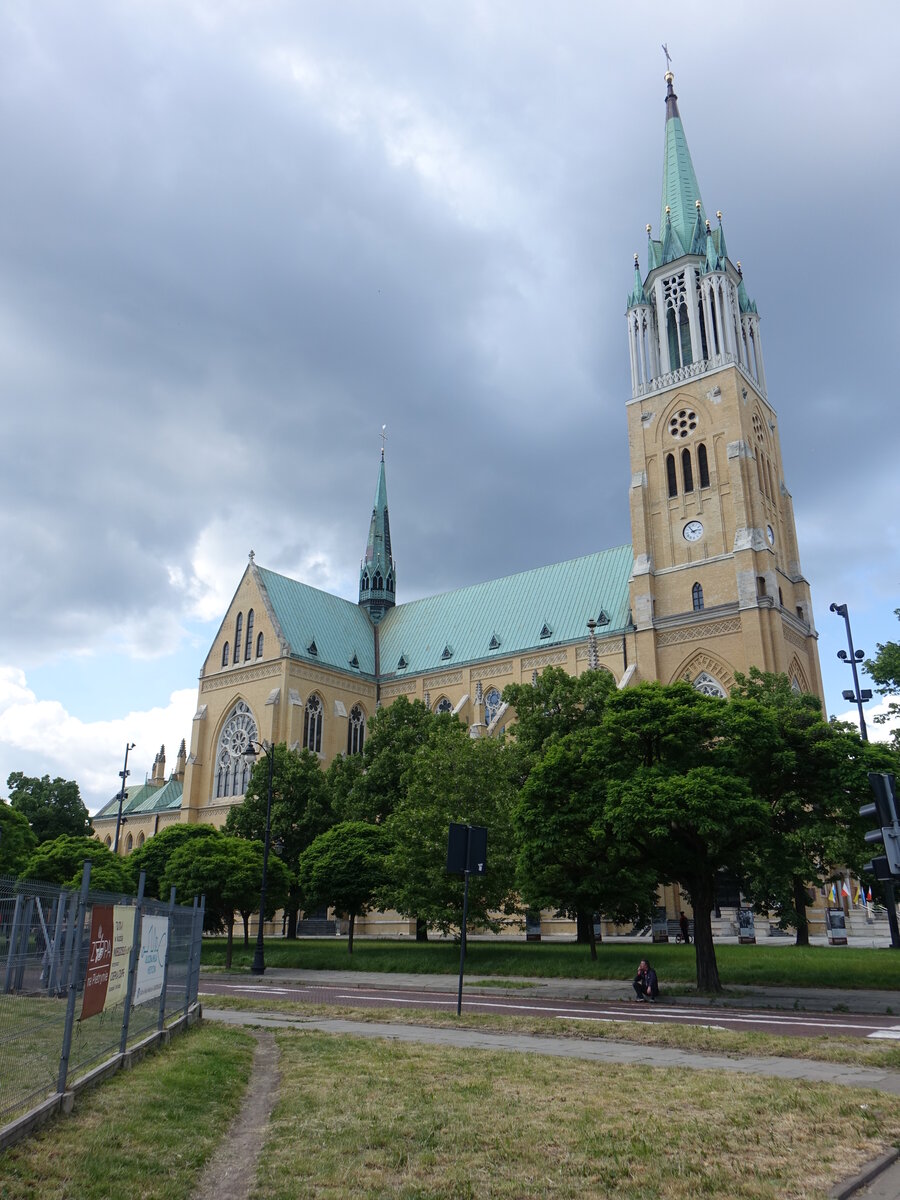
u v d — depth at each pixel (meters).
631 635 81.31
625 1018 27.12
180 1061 17.64
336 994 37.91
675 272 89.12
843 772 34.19
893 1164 11.48
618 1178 10.56
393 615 111.38
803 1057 19.02
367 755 71.88
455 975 45.72
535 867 41.19
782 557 83.81
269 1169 10.95
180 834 72.12
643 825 32.97
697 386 82.75
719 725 35.12
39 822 95.38
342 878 56.78
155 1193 10.07
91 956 15.35
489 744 56.22
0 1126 11.31
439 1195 10.02
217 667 101.62
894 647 48.09
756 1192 10.06
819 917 68.44
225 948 65.06
